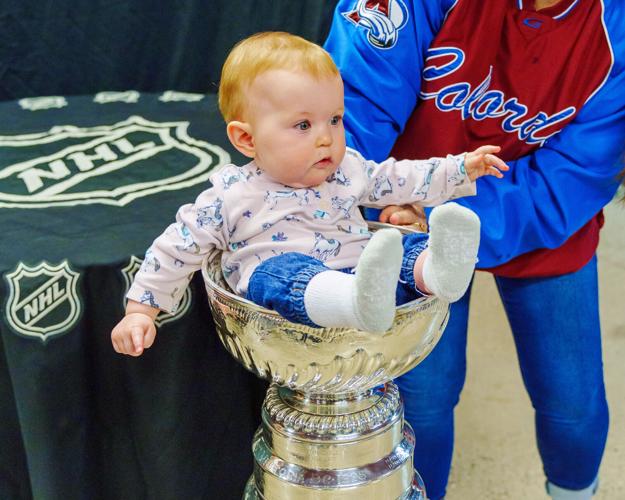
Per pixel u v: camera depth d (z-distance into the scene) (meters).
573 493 1.41
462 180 1.07
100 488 1.14
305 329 0.88
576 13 1.11
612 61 1.14
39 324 1.01
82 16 1.92
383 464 1.03
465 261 0.83
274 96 0.92
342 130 0.97
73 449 1.07
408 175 1.06
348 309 0.80
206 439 1.16
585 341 1.30
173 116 1.74
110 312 1.04
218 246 0.99
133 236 1.09
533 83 1.14
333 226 0.99
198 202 0.97
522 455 1.75
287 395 1.04
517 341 1.35
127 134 1.60
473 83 1.13
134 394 1.08
